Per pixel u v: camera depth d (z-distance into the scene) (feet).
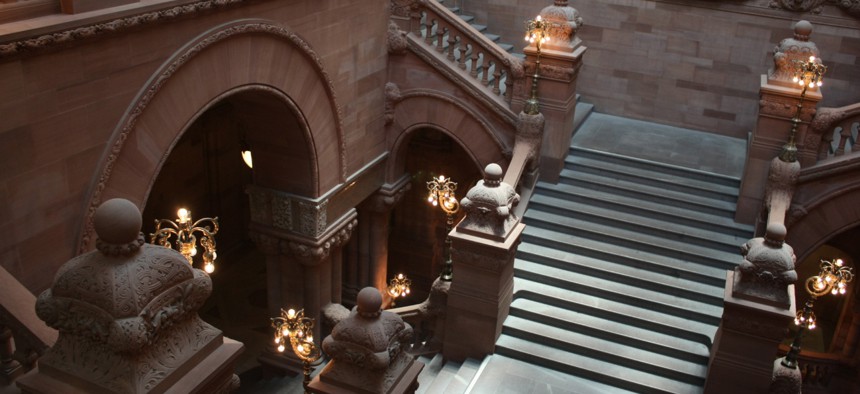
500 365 42.19
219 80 35.58
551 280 46.37
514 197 42.57
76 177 29.22
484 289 42.14
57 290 13.10
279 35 38.70
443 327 45.01
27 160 27.12
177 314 13.55
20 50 25.59
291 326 35.19
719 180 50.83
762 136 45.83
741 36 56.85
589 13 60.75
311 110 43.34
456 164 64.90
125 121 30.58
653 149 55.11
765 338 37.32
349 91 47.01
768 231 37.50
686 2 57.52
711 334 42.47
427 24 50.21
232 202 69.00
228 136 66.18
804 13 54.85
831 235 45.78
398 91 51.80
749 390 38.45
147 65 31.19
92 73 28.84
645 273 46.32
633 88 61.41
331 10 43.11
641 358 41.83
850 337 61.77
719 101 59.06
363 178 51.39
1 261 26.99
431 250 69.00
